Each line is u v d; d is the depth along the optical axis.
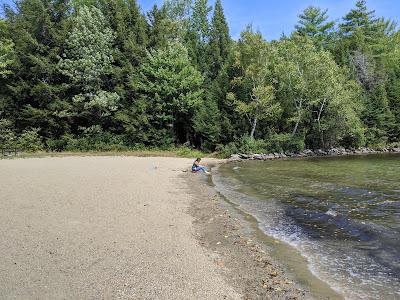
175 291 6.41
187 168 25.38
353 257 8.38
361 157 36.97
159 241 9.12
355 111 45.81
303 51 42.03
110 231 9.72
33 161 28.98
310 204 13.80
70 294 6.15
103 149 39.66
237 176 22.47
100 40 39.78
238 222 11.49
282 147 40.53
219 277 7.15
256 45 38.56
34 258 7.71
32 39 38.38
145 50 41.81
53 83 41.09
